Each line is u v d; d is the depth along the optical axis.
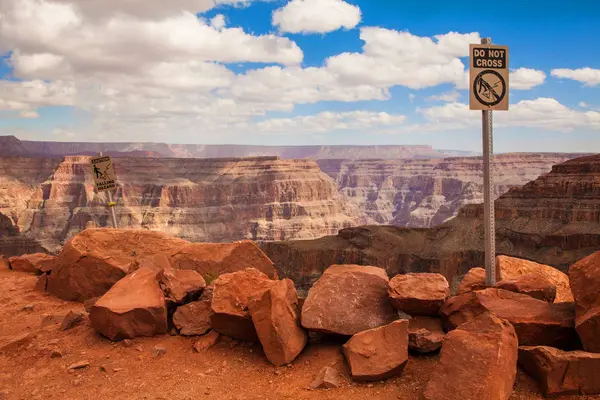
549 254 93.50
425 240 106.06
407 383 7.42
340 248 105.06
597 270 7.55
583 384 6.61
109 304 9.62
